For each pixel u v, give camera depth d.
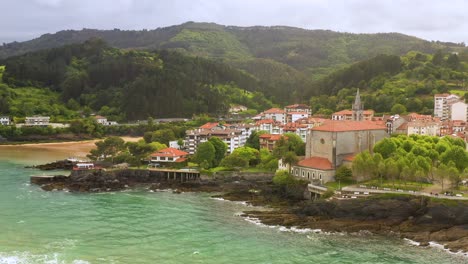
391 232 132.12
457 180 152.00
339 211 144.62
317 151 188.88
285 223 140.12
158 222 141.50
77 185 193.00
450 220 133.00
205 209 158.62
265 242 123.69
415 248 119.50
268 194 181.50
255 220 144.62
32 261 106.56
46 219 142.38
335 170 178.50
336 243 123.38
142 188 196.88
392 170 160.25
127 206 162.12
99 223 139.25
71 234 127.69
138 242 122.12
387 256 113.62
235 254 114.38
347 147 184.50
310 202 154.75
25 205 159.75
